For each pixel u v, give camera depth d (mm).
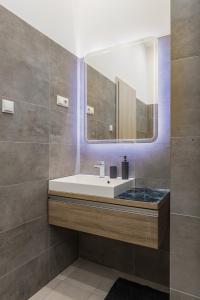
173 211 1196
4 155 1382
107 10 1948
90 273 1899
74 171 2055
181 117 1169
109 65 1955
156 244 1301
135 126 1841
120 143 1909
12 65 1423
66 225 1653
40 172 1670
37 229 1650
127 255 1893
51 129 1775
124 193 1593
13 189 1450
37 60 1618
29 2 1554
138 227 1358
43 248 1708
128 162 1845
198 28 1120
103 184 1586
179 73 1169
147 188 1772
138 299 1565
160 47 1739
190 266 1155
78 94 2113
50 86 1752
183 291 1176
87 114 2078
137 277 1844
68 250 2002
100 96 2008
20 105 1483
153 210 1311
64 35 1904
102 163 1915
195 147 1137
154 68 1758
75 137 2074
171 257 1204
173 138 1191
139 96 1820
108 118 1967
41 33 1658
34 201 1618
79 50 2094
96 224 1517
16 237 1477
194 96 1135
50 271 1781
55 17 1798
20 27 1481
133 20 1838
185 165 1162
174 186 1191
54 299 1581
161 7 1729
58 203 1684
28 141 1558
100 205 1503
